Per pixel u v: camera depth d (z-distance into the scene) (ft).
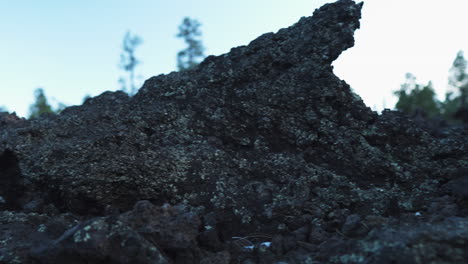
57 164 17.04
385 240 10.97
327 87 19.20
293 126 19.10
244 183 17.28
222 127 19.71
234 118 19.88
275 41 22.07
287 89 19.75
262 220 15.70
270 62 20.97
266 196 16.51
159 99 21.76
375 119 19.45
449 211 14.80
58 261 11.46
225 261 13.19
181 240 12.66
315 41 20.66
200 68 23.36
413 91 90.12
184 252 12.84
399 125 18.80
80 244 11.07
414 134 18.70
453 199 15.72
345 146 18.28
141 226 12.69
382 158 17.99
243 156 18.78
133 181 15.90
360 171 17.80
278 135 19.22
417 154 18.31
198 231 14.97
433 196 16.61
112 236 11.46
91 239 11.08
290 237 14.73
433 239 10.52
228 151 18.95
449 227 11.28
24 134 19.17
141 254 11.29
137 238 11.51
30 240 13.35
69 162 17.01
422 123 27.94
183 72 23.53
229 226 15.61
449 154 18.10
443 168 17.72
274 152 19.01
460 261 10.00
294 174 17.53
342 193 16.40
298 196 16.29
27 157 17.93
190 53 89.45
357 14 20.75
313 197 16.72
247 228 15.55
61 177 16.39
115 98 23.39
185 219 13.16
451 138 19.74
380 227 13.03
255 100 19.89
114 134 18.21
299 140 18.74
